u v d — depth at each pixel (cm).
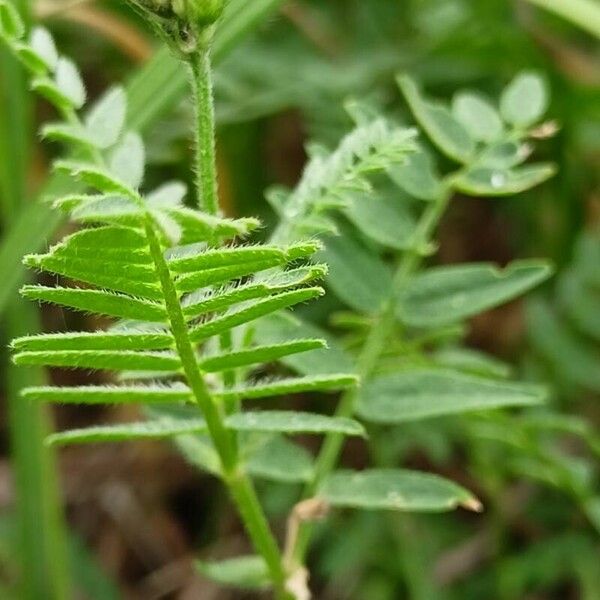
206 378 20
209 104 18
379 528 29
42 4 28
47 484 26
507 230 33
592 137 32
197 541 32
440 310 22
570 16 29
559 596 30
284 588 21
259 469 22
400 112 31
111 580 30
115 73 33
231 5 23
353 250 22
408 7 34
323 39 33
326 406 30
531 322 29
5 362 30
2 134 25
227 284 17
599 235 30
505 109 22
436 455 28
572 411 29
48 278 24
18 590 28
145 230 16
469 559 29
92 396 18
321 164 20
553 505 29
